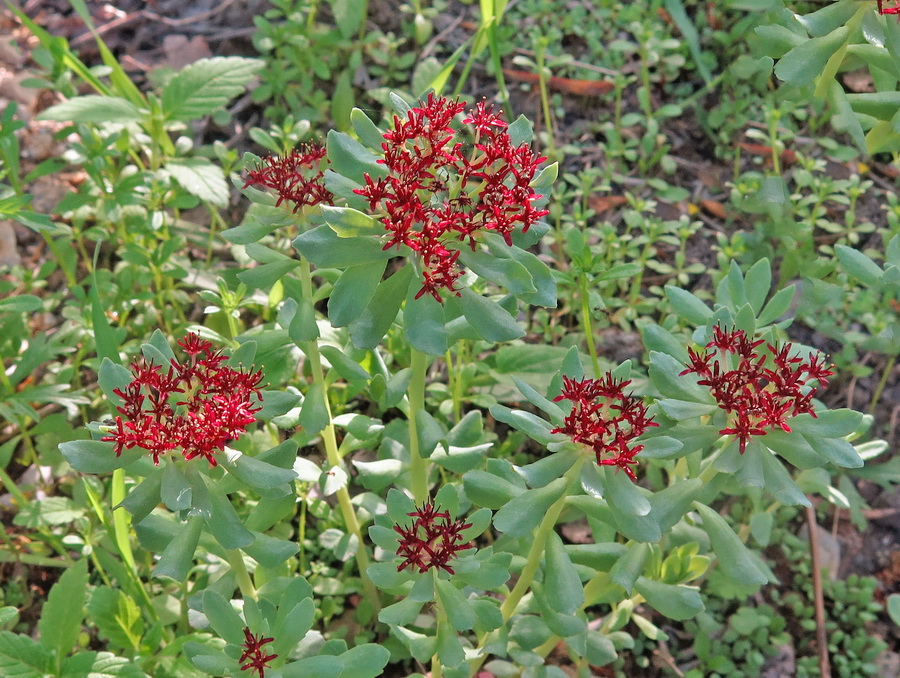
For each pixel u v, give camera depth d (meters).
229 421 0.22
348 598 0.37
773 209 0.38
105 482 0.36
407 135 0.22
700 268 0.44
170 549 0.23
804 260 0.38
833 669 0.37
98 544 0.35
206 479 0.23
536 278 0.23
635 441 0.23
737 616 0.36
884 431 0.42
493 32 0.41
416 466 0.30
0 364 0.36
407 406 0.30
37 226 0.30
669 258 0.47
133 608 0.30
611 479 0.23
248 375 0.23
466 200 0.23
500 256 0.23
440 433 0.27
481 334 0.23
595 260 0.31
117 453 0.22
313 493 0.38
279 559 0.25
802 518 0.40
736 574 0.25
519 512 0.23
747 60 0.45
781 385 0.23
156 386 0.22
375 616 0.36
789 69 0.25
